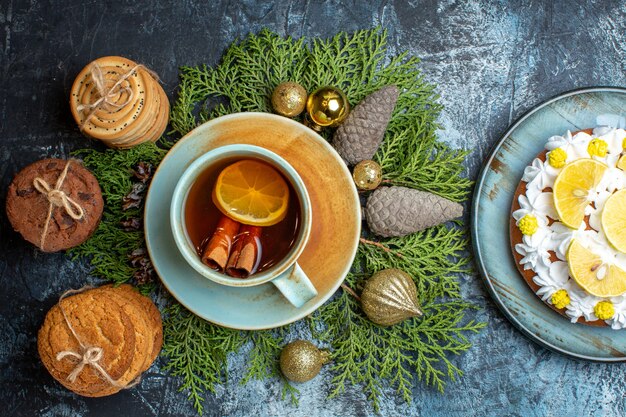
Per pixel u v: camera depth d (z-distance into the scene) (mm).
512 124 673
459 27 711
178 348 680
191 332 680
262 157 566
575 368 701
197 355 680
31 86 696
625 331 674
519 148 676
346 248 605
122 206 662
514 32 714
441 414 699
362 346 684
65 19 701
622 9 716
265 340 682
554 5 712
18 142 692
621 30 716
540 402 700
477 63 710
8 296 688
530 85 712
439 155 684
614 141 658
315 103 628
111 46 701
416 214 638
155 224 607
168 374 690
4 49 698
